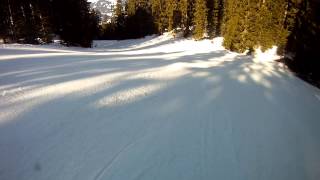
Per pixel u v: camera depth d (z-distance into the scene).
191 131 9.87
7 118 8.74
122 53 28.97
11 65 15.50
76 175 6.96
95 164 7.42
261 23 32.28
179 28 62.25
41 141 7.96
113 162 7.59
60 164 7.23
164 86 14.16
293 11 28.56
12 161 7.09
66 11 39.41
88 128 8.95
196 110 11.73
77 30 40.31
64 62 17.86
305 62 25.27
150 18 74.69
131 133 9.05
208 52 33.25
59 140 8.12
